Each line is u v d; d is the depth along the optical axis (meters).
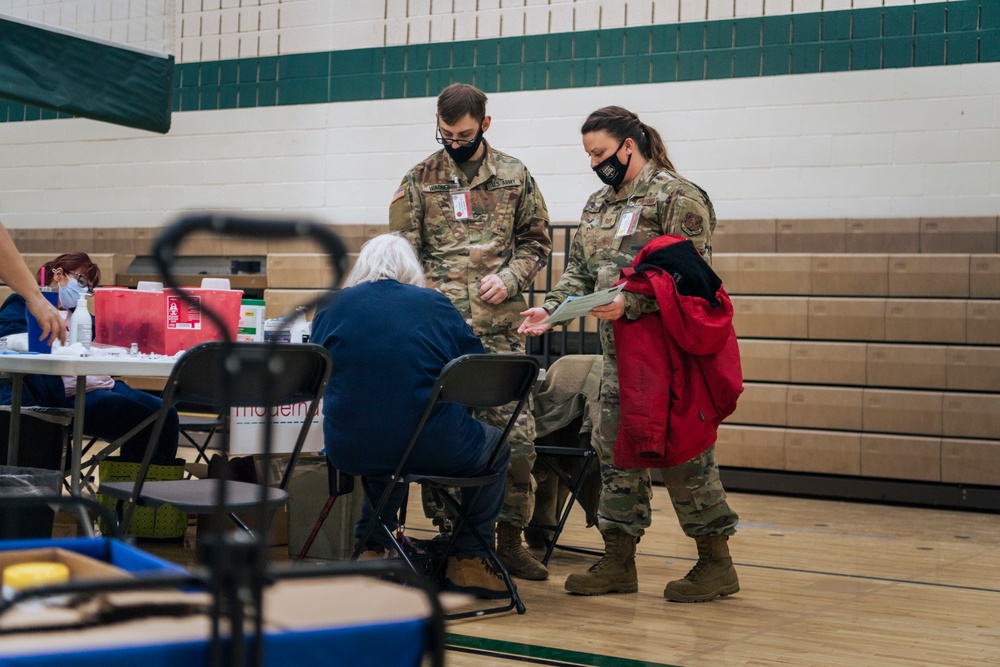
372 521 2.73
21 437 3.29
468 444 2.77
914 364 5.45
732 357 3.00
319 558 3.49
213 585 0.67
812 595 3.28
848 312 5.59
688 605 3.08
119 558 0.95
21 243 7.94
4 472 2.32
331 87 7.12
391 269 2.82
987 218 5.46
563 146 6.53
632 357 2.97
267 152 7.30
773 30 6.04
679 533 4.58
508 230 3.50
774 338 5.77
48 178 7.88
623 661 2.40
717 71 6.16
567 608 2.98
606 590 3.21
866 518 5.07
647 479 3.22
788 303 5.71
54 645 0.65
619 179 3.19
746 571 3.67
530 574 3.45
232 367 0.68
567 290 3.30
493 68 6.70
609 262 3.18
